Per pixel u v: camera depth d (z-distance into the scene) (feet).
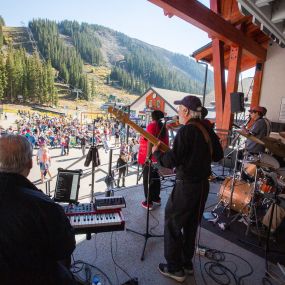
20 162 3.09
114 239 8.00
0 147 3.06
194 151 5.51
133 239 8.04
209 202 11.99
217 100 19.51
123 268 6.64
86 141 49.75
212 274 6.65
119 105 8.74
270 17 11.37
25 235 2.87
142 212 10.05
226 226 9.19
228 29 16.05
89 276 6.18
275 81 21.57
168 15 12.42
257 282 6.45
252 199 8.85
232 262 7.26
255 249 8.00
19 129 60.44
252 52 19.62
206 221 9.86
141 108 92.32
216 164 19.27
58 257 3.20
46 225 2.99
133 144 31.60
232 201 9.80
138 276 6.36
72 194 6.01
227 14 17.37
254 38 20.85
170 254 6.13
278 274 6.77
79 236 8.08
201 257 7.43
